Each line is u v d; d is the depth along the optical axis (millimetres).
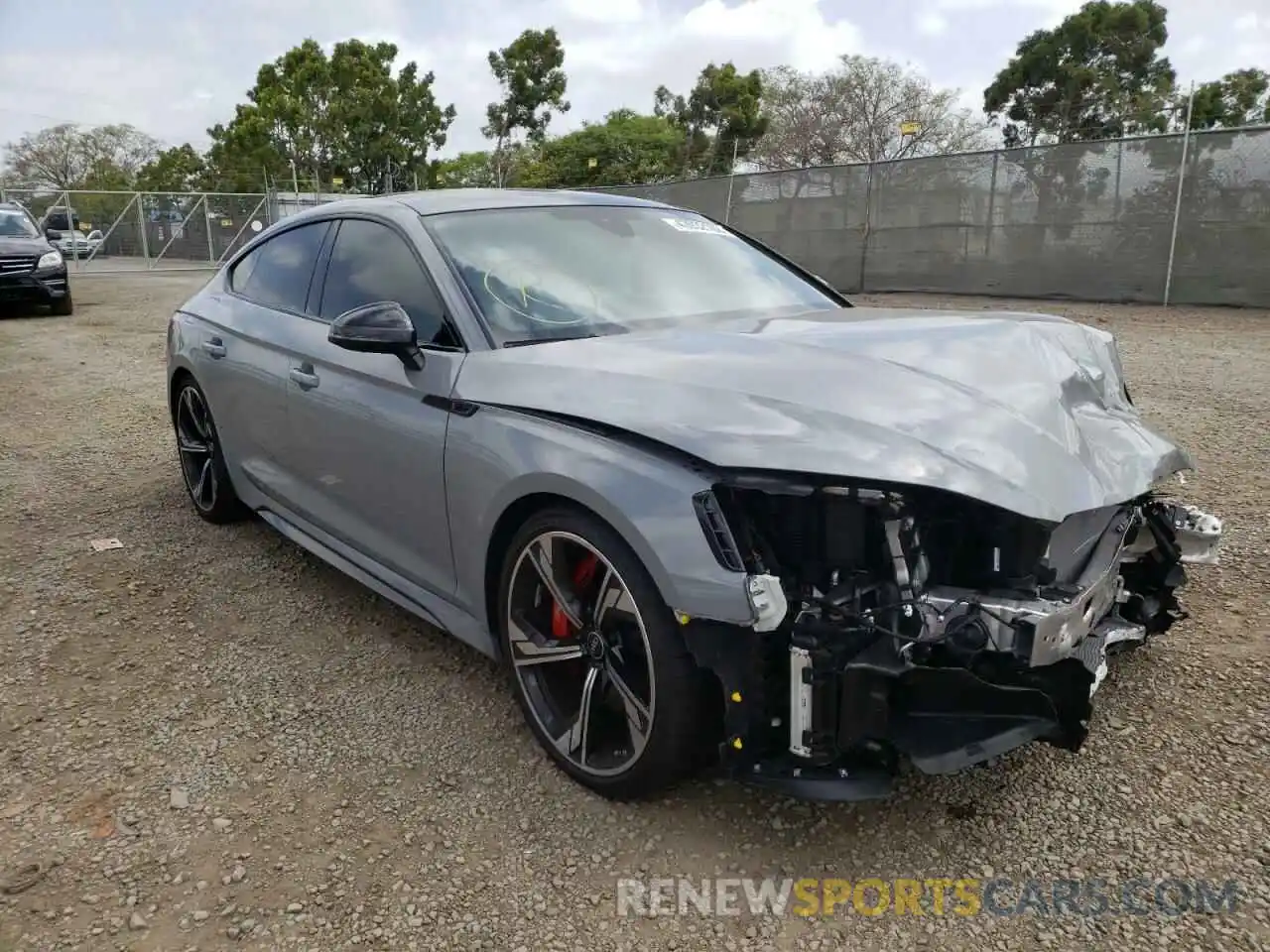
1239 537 4234
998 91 34156
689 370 2469
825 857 2379
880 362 2488
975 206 15406
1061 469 2293
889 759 2219
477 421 2756
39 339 12086
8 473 5941
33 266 14195
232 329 4277
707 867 2355
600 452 2396
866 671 2113
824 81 37562
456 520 2881
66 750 2922
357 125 45125
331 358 3455
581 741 2635
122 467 6062
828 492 2174
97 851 2457
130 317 14617
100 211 29156
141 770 2814
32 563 4441
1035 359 2689
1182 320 11836
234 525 4957
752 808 2566
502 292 3076
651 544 2234
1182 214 13211
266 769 2809
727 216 18938
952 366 2535
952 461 2164
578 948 2119
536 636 2744
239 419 4242
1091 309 13258
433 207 3469
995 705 2152
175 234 29797
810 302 3592
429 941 2145
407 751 2885
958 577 2359
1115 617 2832
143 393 8453
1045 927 2135
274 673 3385
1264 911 2148
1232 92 29078
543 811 2582
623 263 3414
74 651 3574
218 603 3990
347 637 3668
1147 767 2676
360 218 3701
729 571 2143
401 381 3064
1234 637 3367
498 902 2256
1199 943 2068
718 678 2303
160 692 3266
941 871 2318
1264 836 2385
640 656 2475
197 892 2309
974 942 2104
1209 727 2848
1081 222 14219
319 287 3801
